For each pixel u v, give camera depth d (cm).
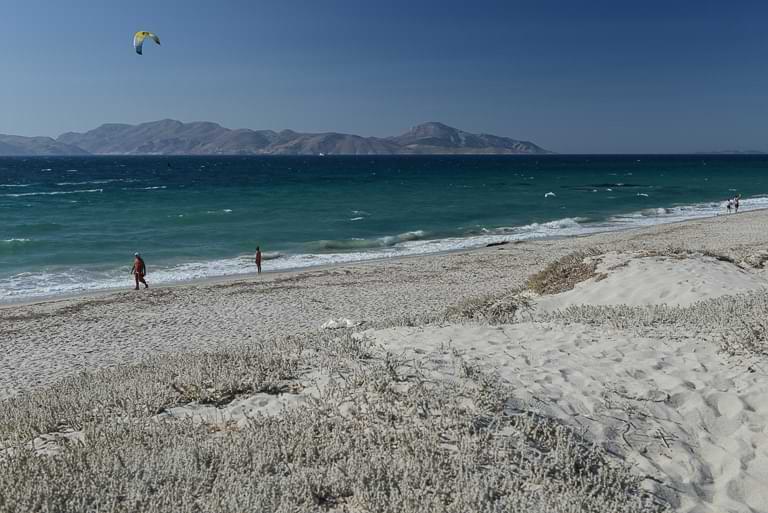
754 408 660
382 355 799
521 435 575
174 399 725
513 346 868
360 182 10612
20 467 521
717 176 12419
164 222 4788
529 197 7306
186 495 471
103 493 479
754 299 1091
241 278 2767
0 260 3189
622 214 5500
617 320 1036
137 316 2025
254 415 646
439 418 601
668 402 681
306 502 471
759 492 532
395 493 475
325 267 3042
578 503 473
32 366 1484
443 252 3550
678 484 541
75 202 6388
